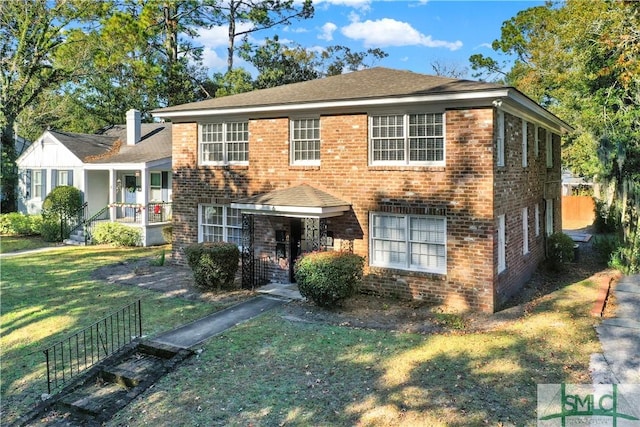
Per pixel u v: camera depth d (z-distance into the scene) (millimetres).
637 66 16703
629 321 10266
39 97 34688
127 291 13680
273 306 12039
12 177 28766
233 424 6590
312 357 8672
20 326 10969
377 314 11242
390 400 7004
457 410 6652
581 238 23844
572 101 28031
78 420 7309
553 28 34656
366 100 12422
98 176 26156
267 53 41031
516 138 13555
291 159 14430
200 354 9008
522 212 14602
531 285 14297
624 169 17547
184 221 16875
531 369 7898
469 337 9516
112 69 33000
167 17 35469
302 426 6453
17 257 19594
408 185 12344
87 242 23281
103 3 29922
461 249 11656
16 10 27625
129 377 8281
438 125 12023
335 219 13539
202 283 13734
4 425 7102
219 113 15305
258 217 14852
